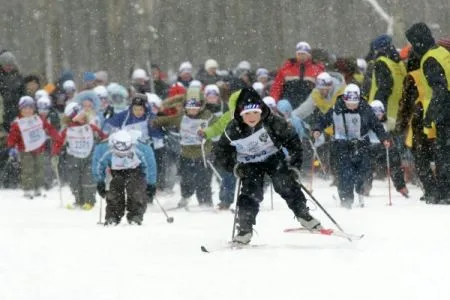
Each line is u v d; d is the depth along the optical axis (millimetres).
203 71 59656
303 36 104562
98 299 17219
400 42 75438
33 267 21094
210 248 23641
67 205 41875
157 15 93938
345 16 103688
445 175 35875
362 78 47500
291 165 24234
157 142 45375
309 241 24719
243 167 24453
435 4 98562
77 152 41312
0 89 52656
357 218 30328
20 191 50812
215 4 102188
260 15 100250
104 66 86438
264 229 28188
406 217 30078
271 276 18922
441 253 21391
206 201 40719
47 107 48906
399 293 16891
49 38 88750
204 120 40125
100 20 87062
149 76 57500
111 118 40531
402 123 38406
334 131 36812
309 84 48312
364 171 36688
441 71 34844
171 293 17500
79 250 23906
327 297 16734
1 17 107625
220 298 16953
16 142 46938
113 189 32688
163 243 25062
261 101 24062
